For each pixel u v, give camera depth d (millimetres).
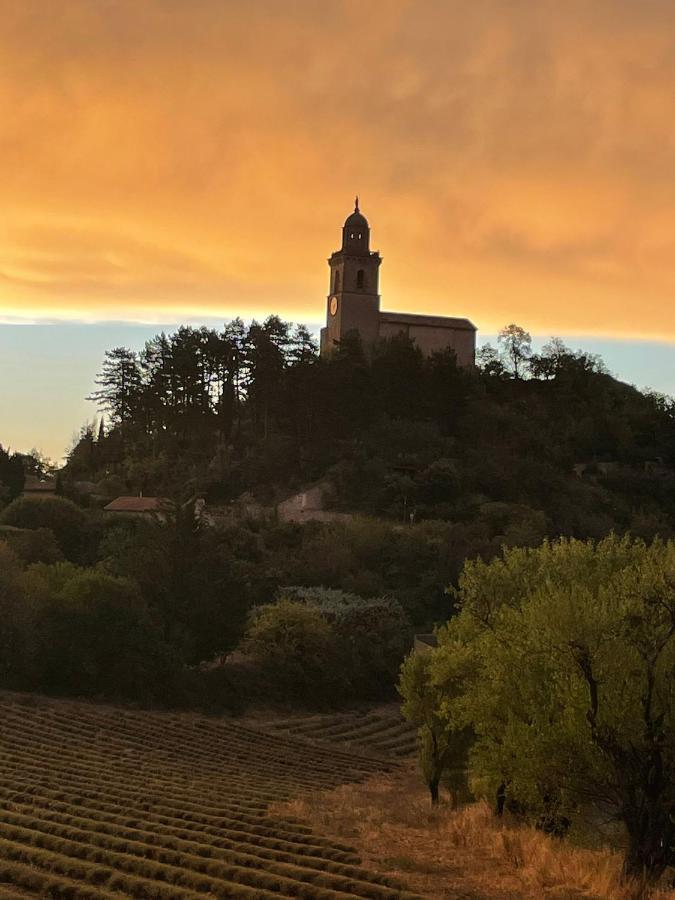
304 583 102375
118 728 61375
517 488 130750
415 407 149625
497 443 144250
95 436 160750
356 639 89062
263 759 59344
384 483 126875
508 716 31484
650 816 28562
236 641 80312
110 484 136875
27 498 110938
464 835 32750
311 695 83625
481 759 32906
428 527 111625
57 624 70375
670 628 29547
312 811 37938
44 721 59500
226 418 147625
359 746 70438
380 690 88812
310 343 150375
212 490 132375
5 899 21828
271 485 134000
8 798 35250
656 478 150250
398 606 95812
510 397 166500
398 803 44719
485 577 41438
